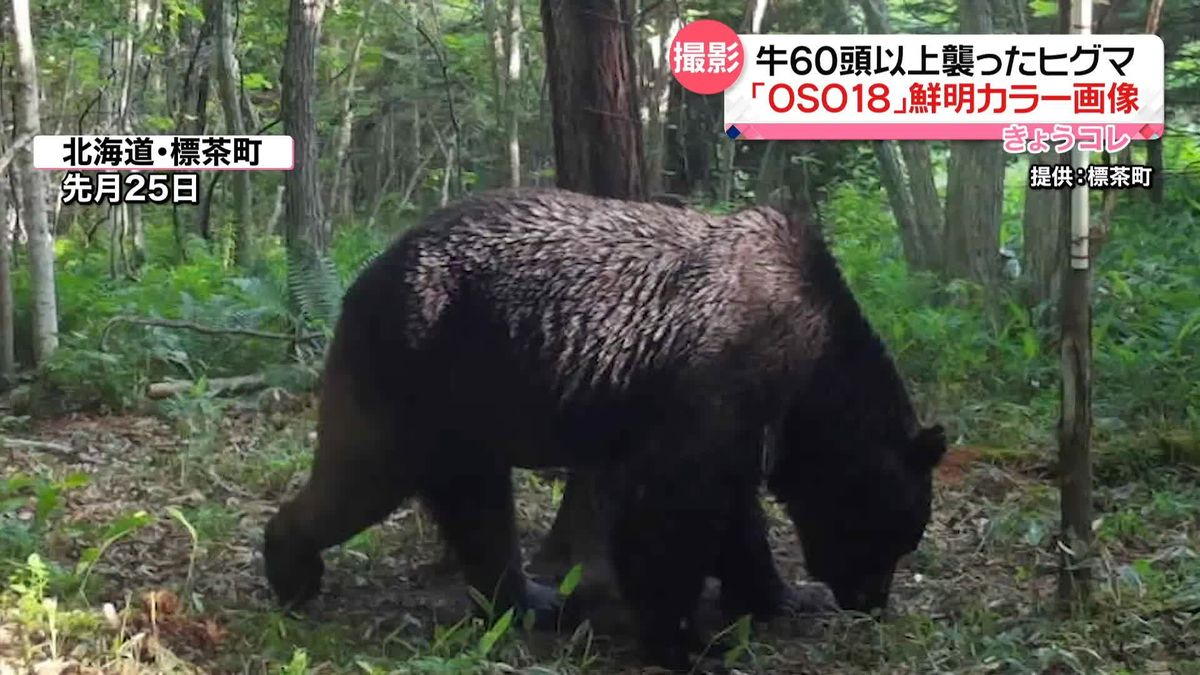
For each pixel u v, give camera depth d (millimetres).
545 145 17625
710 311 5195
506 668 4902
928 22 14164
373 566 6488
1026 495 7480
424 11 19219
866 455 5547
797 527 5855
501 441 5449
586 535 6422
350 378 5438
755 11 13094
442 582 6332
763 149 15625
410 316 5312
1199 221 13328
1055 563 6402
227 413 9188
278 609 5598
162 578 5969
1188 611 5508
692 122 15422
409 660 4957
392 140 19812
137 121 16594
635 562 5297
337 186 18312
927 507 5711
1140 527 6773
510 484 5766
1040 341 10156
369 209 19656
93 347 9977
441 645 5137
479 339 5293
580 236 5332
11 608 5055
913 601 6047
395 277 5379
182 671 4719
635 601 5340
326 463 5535
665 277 5250
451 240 5387
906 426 5688
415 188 20219
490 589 5707
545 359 5242
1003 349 9797
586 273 5266
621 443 5363
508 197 5484
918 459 5637
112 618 4988
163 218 18156
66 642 4816
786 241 5434
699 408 5168
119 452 8250
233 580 6004
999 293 10906
